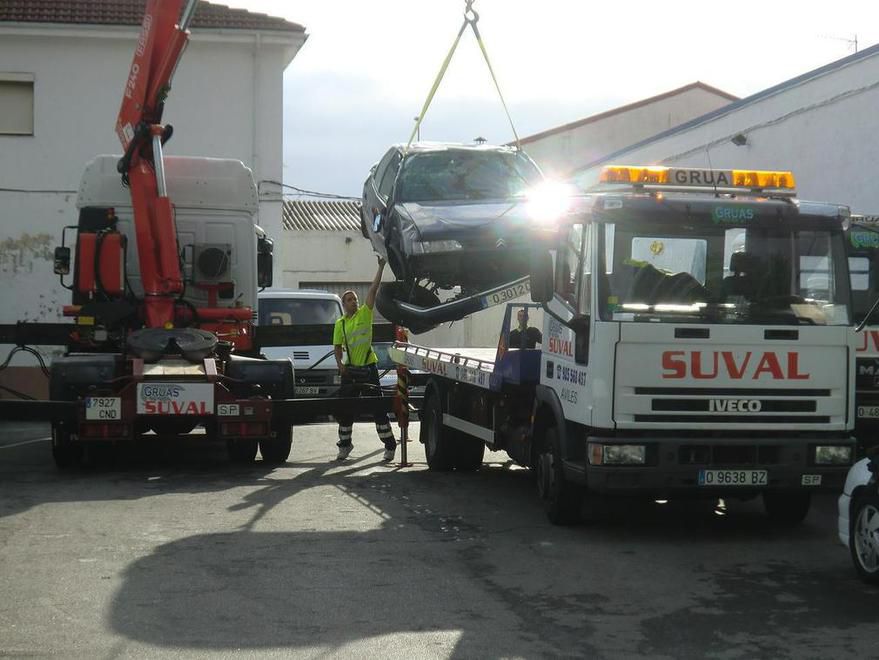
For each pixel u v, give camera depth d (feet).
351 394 46.70
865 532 25.00
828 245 29.81
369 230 48.29
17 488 37.63
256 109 89.30
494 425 37.14
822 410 29.32
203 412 40.29
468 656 19.36
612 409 28.43
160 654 19.30
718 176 30.25
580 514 31.35
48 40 86.22
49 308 86.43
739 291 29.27
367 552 27.71
